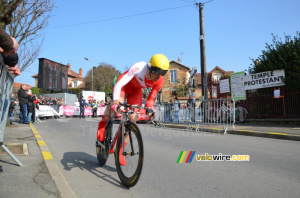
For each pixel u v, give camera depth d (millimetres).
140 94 4000
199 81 35469
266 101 10852
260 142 6520
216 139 7098
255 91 11398
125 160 3104
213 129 9156
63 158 4609
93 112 20062
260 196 2760
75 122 13344
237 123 11375
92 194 2830
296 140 6770
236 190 2959
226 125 9305
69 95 25016
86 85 49812
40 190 2588
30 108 11844
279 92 10117
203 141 6703
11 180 2826
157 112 11812
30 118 11891
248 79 11258
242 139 7109
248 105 11500
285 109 10188
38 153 4477
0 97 3055
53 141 6621
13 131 7848
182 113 10461
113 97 3350
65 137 7410
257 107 11141
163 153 5117
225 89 12742
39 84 23125
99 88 47938
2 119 3348
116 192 2906
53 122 13312
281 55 10289
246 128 8945
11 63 3020
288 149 5500
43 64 23266
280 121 10195
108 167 4031
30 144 5449
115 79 3854
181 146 5914
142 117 3514
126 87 3809
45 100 17812
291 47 10039
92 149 5570
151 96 3662
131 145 2998
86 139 7035
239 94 11625
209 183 3229
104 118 3758
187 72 31625
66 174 3613
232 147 5758
